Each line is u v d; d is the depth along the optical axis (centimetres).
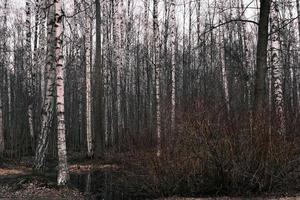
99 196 1245
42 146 1711
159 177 1182
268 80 2230
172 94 2142
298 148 1084
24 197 1236
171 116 1416
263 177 1071
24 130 3284
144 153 1241
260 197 1041
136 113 3475
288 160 1070
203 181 1133
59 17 1377
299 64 3225
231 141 1105
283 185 1084
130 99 3772
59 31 1373
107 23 3522
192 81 2903
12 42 4116
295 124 1125
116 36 3238
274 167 1067
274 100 1471
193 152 1144
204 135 1129
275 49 1520
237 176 1086
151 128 1376
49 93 1733
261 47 1236
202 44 1450
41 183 1391
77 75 4322
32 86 2936
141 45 4269
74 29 3316
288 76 2959
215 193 1127
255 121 1104
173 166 1170
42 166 1700
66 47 4247
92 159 2141
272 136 1079
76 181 1494
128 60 3766
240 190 1093
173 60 2239
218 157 1108
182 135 1177
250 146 1083
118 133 2698
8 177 1571
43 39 2898
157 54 1866
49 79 1736
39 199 1210
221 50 2791
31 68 3247
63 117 1375
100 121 2186
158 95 1719
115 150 2178
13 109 3809
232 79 2703
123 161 1383
